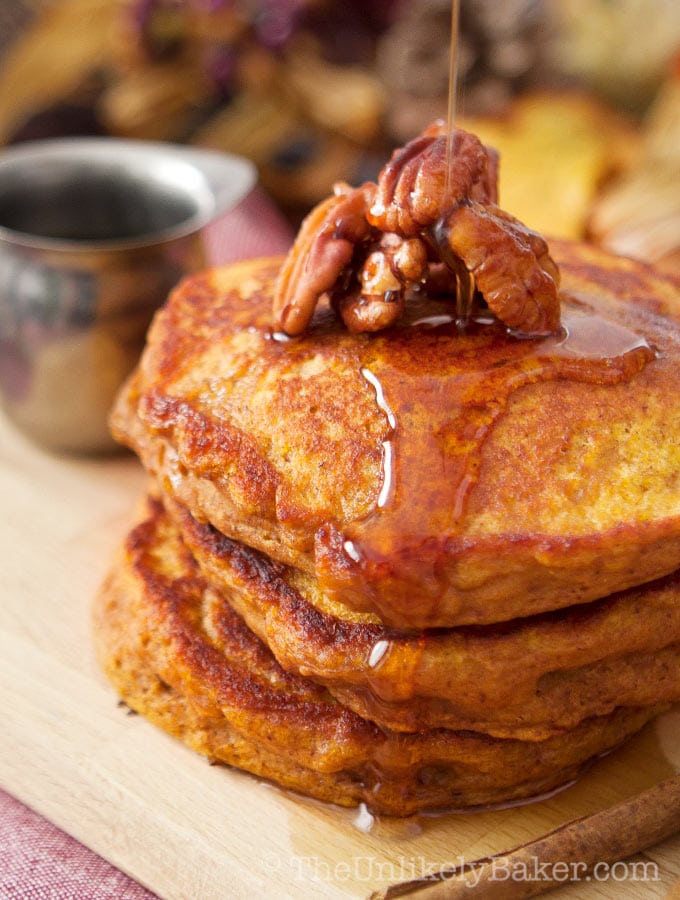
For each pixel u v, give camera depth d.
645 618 0.28
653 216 0.46
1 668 0.32
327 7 0.49
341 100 0.49
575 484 0.27
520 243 0.28
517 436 0.28
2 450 0.40
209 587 0.31
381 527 0.27
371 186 0.30
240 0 0.48
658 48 0.53
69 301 0.37
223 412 0.29
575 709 0.28
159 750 0.30
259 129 0.50
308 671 0.28
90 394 0.38
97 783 0.30
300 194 0.51
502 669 0.28
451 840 0.29
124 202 0.41
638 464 0.28
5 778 0.30
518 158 0.49
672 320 0.30
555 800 0.29
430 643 0.28
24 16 0.56
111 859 0.28
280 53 0.48
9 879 0.29
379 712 0.28
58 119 0.53
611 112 0.54
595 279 0.32
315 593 0.29
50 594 0.35
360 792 0.29
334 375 0.29
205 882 0.28
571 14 0.54
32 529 0.37
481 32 0.50
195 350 0.30
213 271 0.34
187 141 0.51
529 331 0.29
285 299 0.30
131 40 0.49
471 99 0.51
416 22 0.50
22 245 0.37
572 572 0.27
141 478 0.39
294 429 0.28
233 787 0.30
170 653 0.30
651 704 0.29
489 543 0.27
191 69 0.50
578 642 0.28
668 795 0.28
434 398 0.28
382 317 0.29
